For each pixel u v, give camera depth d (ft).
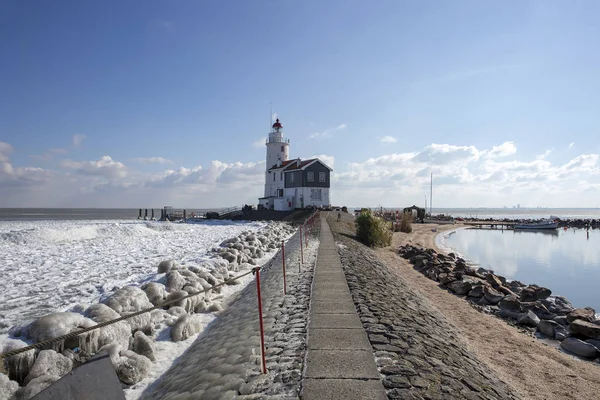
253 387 15.53
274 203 200.54
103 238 93.04
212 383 16.69
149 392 18.76
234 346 20.72
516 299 44.29
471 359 25.02
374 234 91.91
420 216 217.15
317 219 123.75
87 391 11.84
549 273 79.51
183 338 25.62
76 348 19.83
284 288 32.09
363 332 21.91
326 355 18.49
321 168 186.80
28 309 30.83
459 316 40.27
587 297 58.18
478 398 16.83
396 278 52.13
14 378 17.67
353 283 35.53
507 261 95.35
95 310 23.44
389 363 17.74
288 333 21.91
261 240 75.72
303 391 14.99
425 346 21.68
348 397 14.58
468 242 140.46
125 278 41.98
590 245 133.18
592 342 33.04
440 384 16.74
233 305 33.17
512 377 25.36
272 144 223.30
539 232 194.08
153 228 123.44
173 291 31.58
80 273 46.16
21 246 74.18
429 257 76.59
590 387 24.76
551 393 23.44
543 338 35.60
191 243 85.51
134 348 22.57
